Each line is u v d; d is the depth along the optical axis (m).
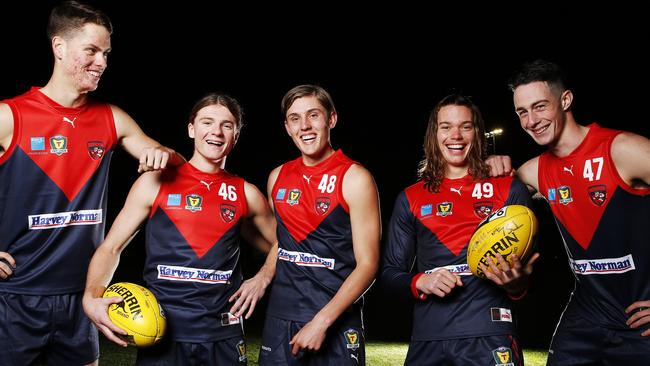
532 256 2.49
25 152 2.80
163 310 2.64
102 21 2.82
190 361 2.69
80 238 2.90
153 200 2.84
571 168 2.78
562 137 2.78
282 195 2.91
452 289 2.70
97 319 2.49
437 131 2.90
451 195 2.85
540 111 2.72
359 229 2.74
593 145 2.72
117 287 2.59
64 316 2.86
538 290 11.18
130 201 2.87
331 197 2.79
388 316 8.48
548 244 15.52
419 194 2.93
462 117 2.81
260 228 3.10
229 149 2.95
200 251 2.79
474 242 2.50
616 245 2.66
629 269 2.65
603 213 2.68
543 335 7.11
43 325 2.82
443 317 2.68
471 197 2.82
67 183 2.87
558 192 2.83
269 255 3.08
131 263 12.45
